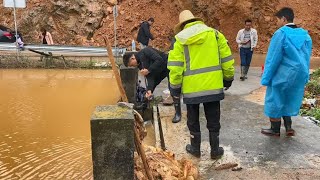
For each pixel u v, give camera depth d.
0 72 8.91
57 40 11.93
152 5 12.56
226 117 4.23
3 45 10.15
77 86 7.25
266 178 2.70
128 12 12.38
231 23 12.28
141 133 2.65
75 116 5.23
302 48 3.16
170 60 2.84
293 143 3.36
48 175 3.37
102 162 2.13
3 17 12.14
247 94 5.46
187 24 2.83
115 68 2.77
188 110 3.02
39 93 6.66
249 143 3.37
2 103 5.95
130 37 11.99
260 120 4.11
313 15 11.92
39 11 12.09
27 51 10.10
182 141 3.51
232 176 2.74
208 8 12.35
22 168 3.53
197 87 2.81
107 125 2.09
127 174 2.15
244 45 6.52
